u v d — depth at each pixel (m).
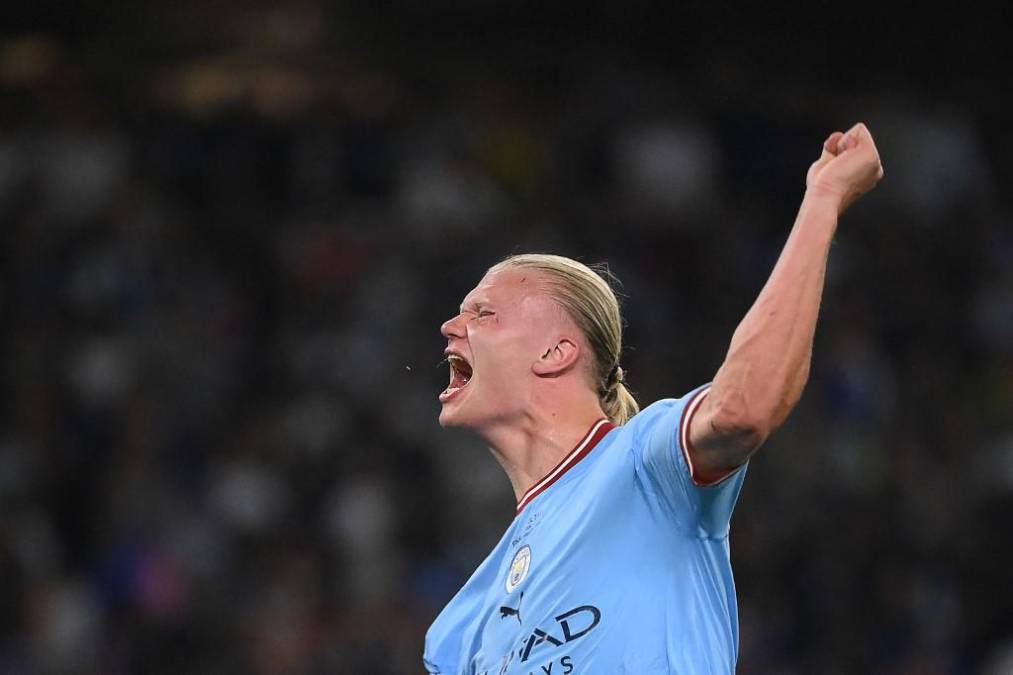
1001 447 41.88
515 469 10.51
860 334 44.00
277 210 46.50
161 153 46.81
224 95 48.94
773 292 8.76
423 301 42.47
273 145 48.50
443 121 49.16
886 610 36.97
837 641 36.00
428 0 51.56
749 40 53.53
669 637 9.19
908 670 36.03
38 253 41.44
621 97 50.31
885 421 41.94
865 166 9.20
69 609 32.50
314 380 40.00
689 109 51.25
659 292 44.34
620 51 52.62
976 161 50.94
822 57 53.78
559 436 10.29
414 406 39.12
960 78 54.06
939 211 49.12
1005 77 54.28
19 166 43.44
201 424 38.25
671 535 9.30
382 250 43.84
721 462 8.84
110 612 33.28
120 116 48.28
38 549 34.09
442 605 34.00
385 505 36.28
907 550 38.34
